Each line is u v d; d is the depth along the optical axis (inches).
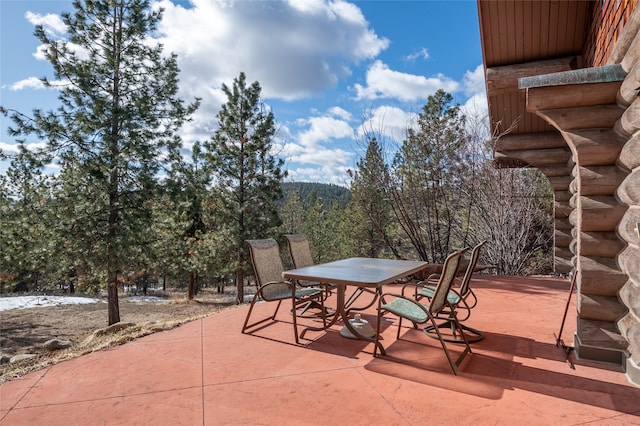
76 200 330.0
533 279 253.9
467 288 133.4
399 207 309.4
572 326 142.4
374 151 312.0
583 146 102.5
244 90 454.6
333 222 870.4
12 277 346.0
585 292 105.6
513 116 235.1
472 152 290.7
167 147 374.3
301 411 79.0
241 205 457.7
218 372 99.9
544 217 318.7
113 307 353.7
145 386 91.7
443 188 299.3
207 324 149.1
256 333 135.9
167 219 401.7
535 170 344.2
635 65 84.2
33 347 365.1
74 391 89.3
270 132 465.7
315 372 99.6
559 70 182.2
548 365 103.5
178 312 530.0
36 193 327.9
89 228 330.0
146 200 350.3
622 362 100.5
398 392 87.6
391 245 352.5
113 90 354.0
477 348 118.2
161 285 1042.7
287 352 115.2
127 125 340.2
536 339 127.0
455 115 328.5
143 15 361.4
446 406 80.7
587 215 103.3
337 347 119.8
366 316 160.7
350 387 90.4
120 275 348.8
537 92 105.3
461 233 314.8
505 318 154.5
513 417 76.1
